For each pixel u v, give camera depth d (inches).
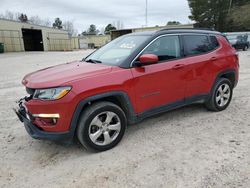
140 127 169.9
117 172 118.2
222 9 1722.4
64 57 915.4
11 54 1219.2
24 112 135.6
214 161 125.0
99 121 133.6
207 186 106.0
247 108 206.5
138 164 124.3
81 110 127.9
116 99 143.6
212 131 161.0
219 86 191.3
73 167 123.6
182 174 115.0
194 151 135.4
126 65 142.0
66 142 131.3
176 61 161.6
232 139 148.8
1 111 213.6
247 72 410.0
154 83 150.5
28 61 746.2
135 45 153.6
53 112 121.2
